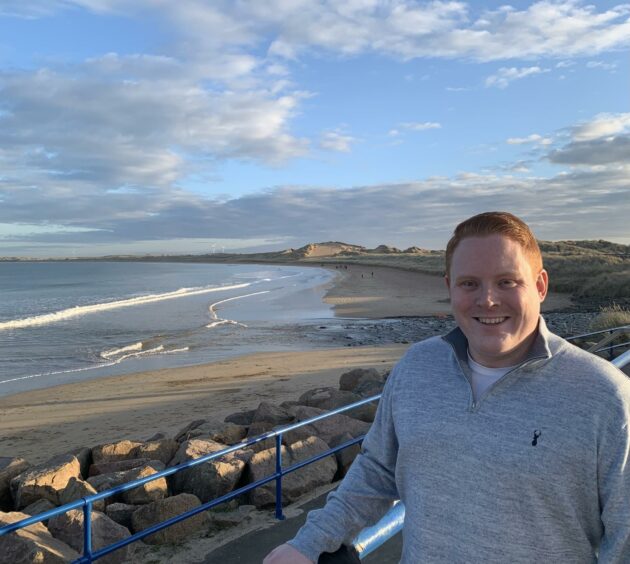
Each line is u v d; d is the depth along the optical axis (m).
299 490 5.10
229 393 13.66
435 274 72.44
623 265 47.97
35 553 3.64
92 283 81.62
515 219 1.50
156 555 4.17
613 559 1.22
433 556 1.38
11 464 5.55
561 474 1.26
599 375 1.32
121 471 5.48
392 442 1.61
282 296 49.16
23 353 21.59
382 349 19.84
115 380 16.25
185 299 47.75
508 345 1.39
